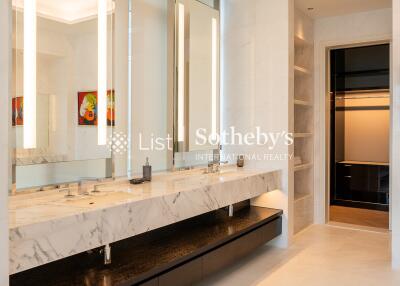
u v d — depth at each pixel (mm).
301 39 4723
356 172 6316
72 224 1994
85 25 2918
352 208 6250
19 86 2479
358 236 4586
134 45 3438
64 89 2768
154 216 2514
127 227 2312
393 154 3525
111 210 2205
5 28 1635
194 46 4031
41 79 2613
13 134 2434
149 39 3600
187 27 3936
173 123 3781
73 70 2830
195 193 2895
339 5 4504
